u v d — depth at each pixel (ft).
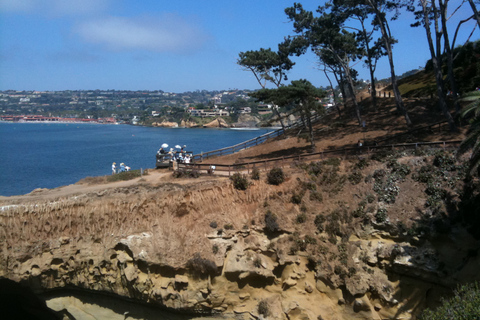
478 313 58.44
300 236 104.17
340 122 201.05
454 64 199.52
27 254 96.12
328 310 97.14
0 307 116.16
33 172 274.57
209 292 96.32
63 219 100.01
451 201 97.76
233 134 619.26
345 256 99.25
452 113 162.61
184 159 146.30
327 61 219.00
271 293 101.09
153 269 96.63
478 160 83.25
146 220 101.96
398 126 169.07
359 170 117.08
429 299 92.38
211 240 100.99
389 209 102.42
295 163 127.24
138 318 101.91
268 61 199.93
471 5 122.83
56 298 102.68
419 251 93.30
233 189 112.88
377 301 95.04
